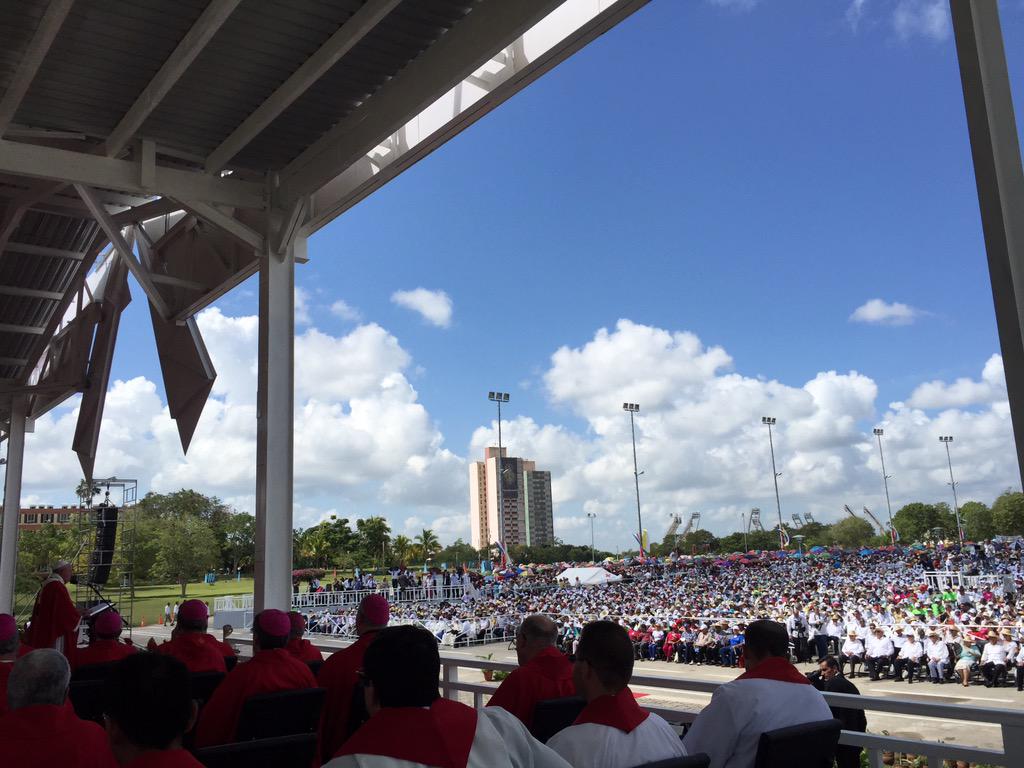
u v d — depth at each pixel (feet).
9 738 7.25
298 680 13.25
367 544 323.16
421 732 6.10
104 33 24.75
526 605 118.42
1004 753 10.90
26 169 28.32
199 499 342.64
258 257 32.91
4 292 55.21
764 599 108.27
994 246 13.07
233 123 30.55
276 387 31.55
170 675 6.51
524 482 602.85
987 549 213.66
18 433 70.95
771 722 9.83
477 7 23.30
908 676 62.13
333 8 23.94
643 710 8.59
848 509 428.56
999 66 13.62
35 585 102.78
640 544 247.09
